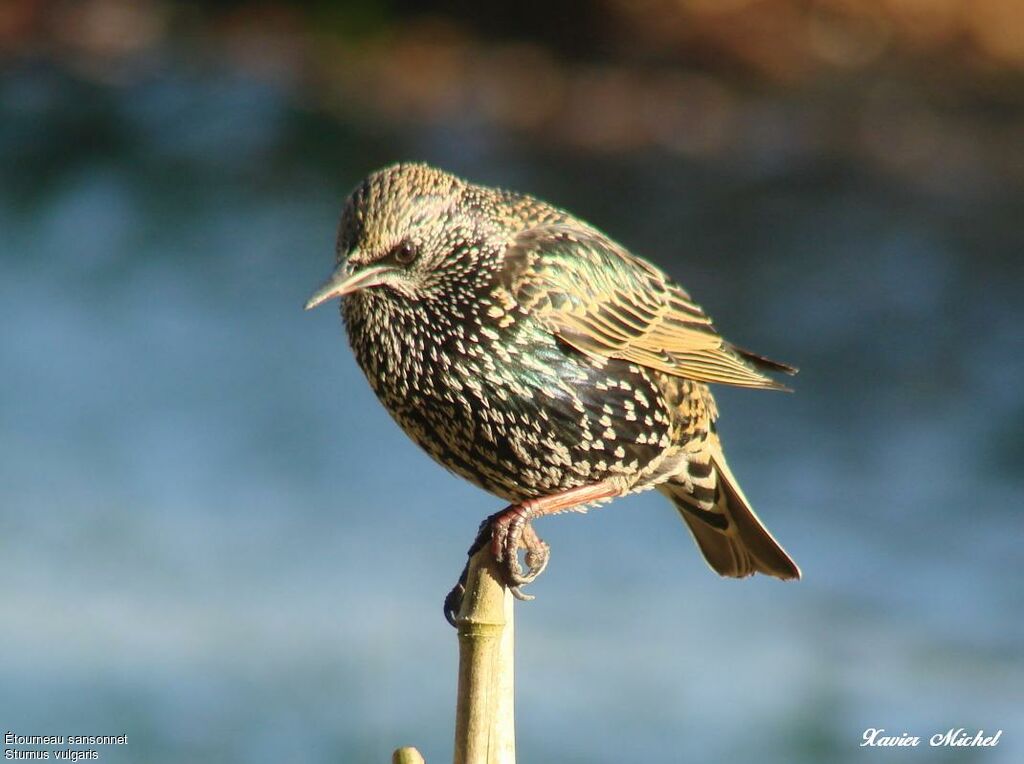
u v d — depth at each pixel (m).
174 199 18.89
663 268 17.70
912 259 18.02
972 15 23.55
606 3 23.16
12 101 20.58
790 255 18.06
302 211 18.89
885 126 21.44
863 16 23.38
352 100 21.72
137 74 21.72
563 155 20.73
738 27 23.11
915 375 15.42
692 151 20.77
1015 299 17.12
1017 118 21.91
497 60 22.91
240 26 23.53
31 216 18.14
